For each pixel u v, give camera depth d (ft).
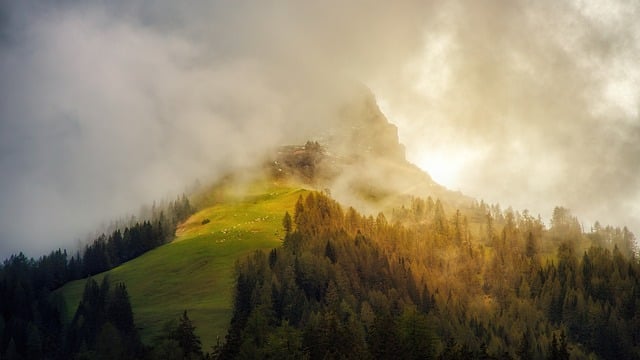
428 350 464.24
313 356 460.96
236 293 578.66
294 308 557.33
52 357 511.81
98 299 562.66
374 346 464.65
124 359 469.98
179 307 608.19
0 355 506.89
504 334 604.08
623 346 604.08
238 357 450.30
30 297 603.67
